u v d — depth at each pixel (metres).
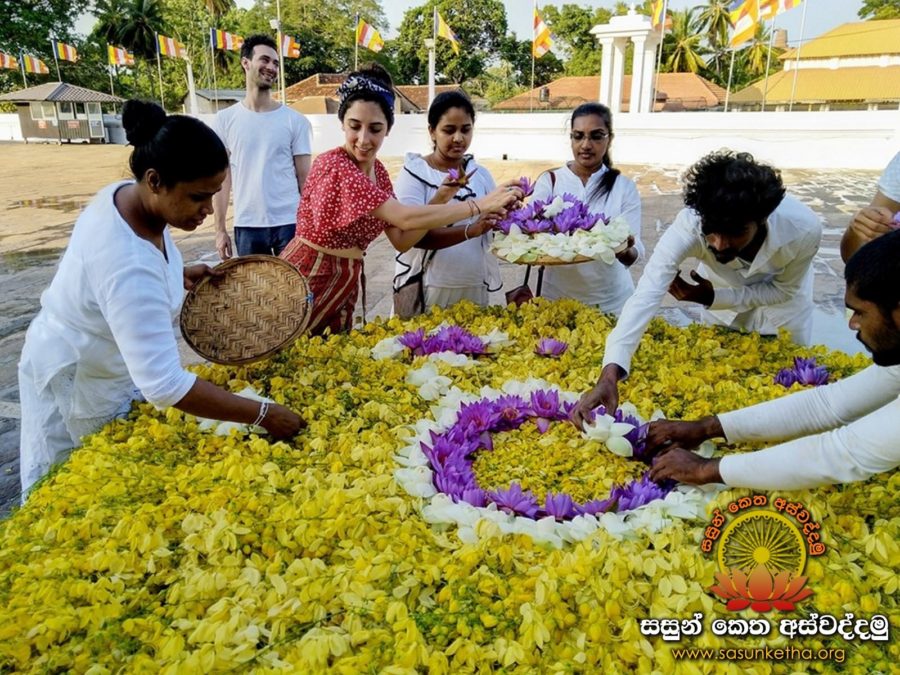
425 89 31.20
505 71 44.41
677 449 1.73
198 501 1.58
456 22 41.31
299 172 4.39
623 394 2.25
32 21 31.69
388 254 7.84
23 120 29.23
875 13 41.19
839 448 1.42
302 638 1.22
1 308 6.01
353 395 2.22
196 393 1.77
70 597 1.31
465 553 1.41
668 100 30.48
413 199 3.01
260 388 2.27
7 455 3.48
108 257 1.70
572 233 2.67
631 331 2.11
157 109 1.70
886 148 15.84
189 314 2.16
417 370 2.39
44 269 7.48
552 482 1.80
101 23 37.22
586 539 1.48
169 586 1.39
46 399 2.01
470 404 2.11
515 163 17.62
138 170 1.69
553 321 2.86
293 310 2.19
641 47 18.73
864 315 1.28
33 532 1.54
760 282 2.61
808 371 2.31
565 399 2.18
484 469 1.88
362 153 2.56
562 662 1.18
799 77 31.42
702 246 2.32
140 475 1.72
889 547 1.42
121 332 1.70
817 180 13.70
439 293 3.20
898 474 1.68
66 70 34.47
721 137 17.06
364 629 1.24
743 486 1.58
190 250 8.27
